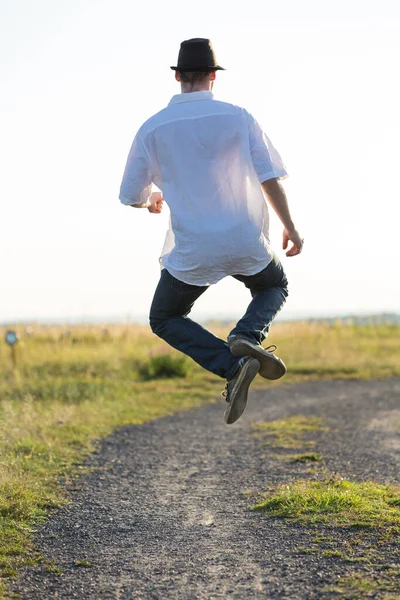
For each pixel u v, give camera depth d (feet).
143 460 30.01
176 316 14.71
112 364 63.98
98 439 34.17
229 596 15.19
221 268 13.78
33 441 31.09
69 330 80.18
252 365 14.10
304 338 90.89
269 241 14.12
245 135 13.65
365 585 15.02
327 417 42.55
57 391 48.80
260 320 14.23
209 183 13.61
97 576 16.63
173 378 60.75
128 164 14.15
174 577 16.47
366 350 83.15
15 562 17.49
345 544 17.85
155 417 42.29
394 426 38.68
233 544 18.65
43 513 21.71
